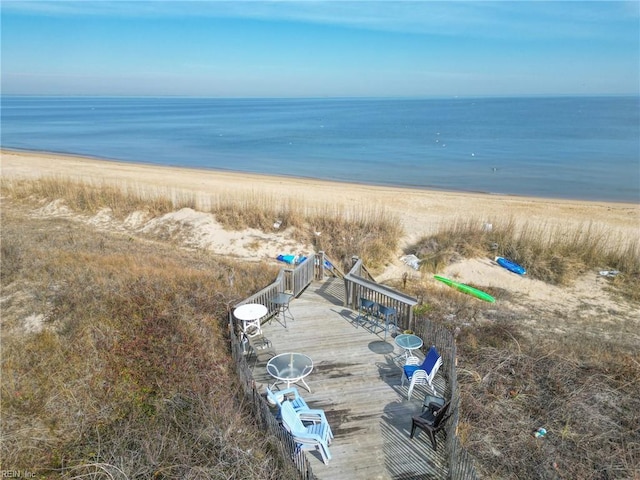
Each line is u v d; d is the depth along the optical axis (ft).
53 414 25.80
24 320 34.45
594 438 24.57
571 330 38.73
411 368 27.07
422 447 22.95
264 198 76.33
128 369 29.19
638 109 475.31
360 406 25.91
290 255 57.16
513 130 244.22
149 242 60.90
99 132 254.27
